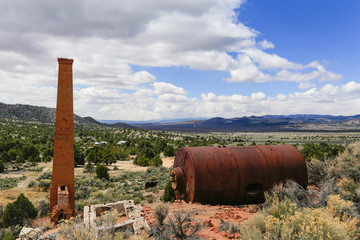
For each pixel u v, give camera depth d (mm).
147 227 8195
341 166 14305
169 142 140500
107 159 69500
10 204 16891
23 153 72875
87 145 116125
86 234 6543
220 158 12289
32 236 9914
